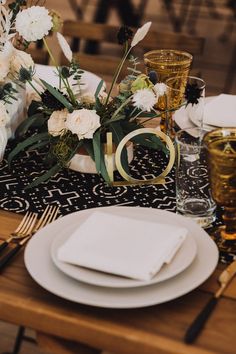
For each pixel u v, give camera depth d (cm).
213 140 121
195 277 107
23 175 150
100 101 151
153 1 408
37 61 242
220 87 404
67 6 422
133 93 142
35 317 106
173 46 234
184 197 131
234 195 118
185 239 114
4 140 149
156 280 103
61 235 116
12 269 115
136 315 104
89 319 103
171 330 101
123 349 101
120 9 414
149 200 139
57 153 145
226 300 108
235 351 97
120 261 105
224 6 397
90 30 244
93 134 142
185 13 405
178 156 129
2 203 137
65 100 146
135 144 156
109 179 142
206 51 406
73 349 112
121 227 115
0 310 108
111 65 229
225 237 123
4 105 147
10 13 152
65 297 102
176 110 159
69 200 138
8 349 203
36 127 165
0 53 149
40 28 143
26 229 127
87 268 107
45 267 110
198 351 97
